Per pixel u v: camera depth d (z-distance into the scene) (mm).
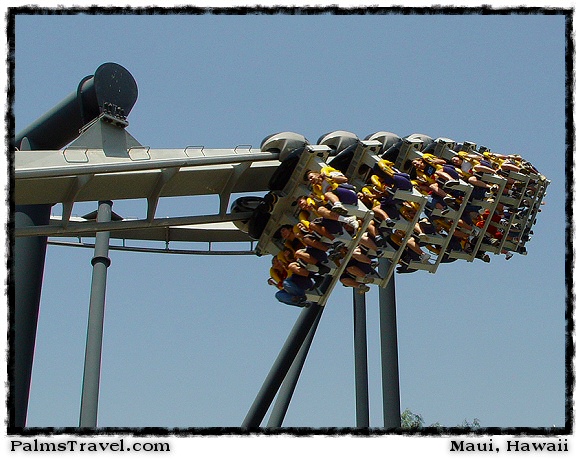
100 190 17922
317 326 28797
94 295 27578
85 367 26500
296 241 19453
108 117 18578
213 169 18906
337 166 20266
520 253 27703
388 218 19344
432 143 23094
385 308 27422
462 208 22328
